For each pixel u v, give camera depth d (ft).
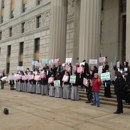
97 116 24.68
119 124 21.11
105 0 63.00
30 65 87.45
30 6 91.86
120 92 26.48
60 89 43.09
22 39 95.04
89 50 47.60
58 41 60.64
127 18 42.93
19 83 57.52
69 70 43.62
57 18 61.41
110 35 60.39
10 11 109.19
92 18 48.21
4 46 110.52
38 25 87.04
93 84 32.50
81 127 19.70
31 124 20.58
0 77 73.31
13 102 35.01
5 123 20.90
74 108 29.84
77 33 67.56
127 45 41.83
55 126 19.93
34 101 36.52
